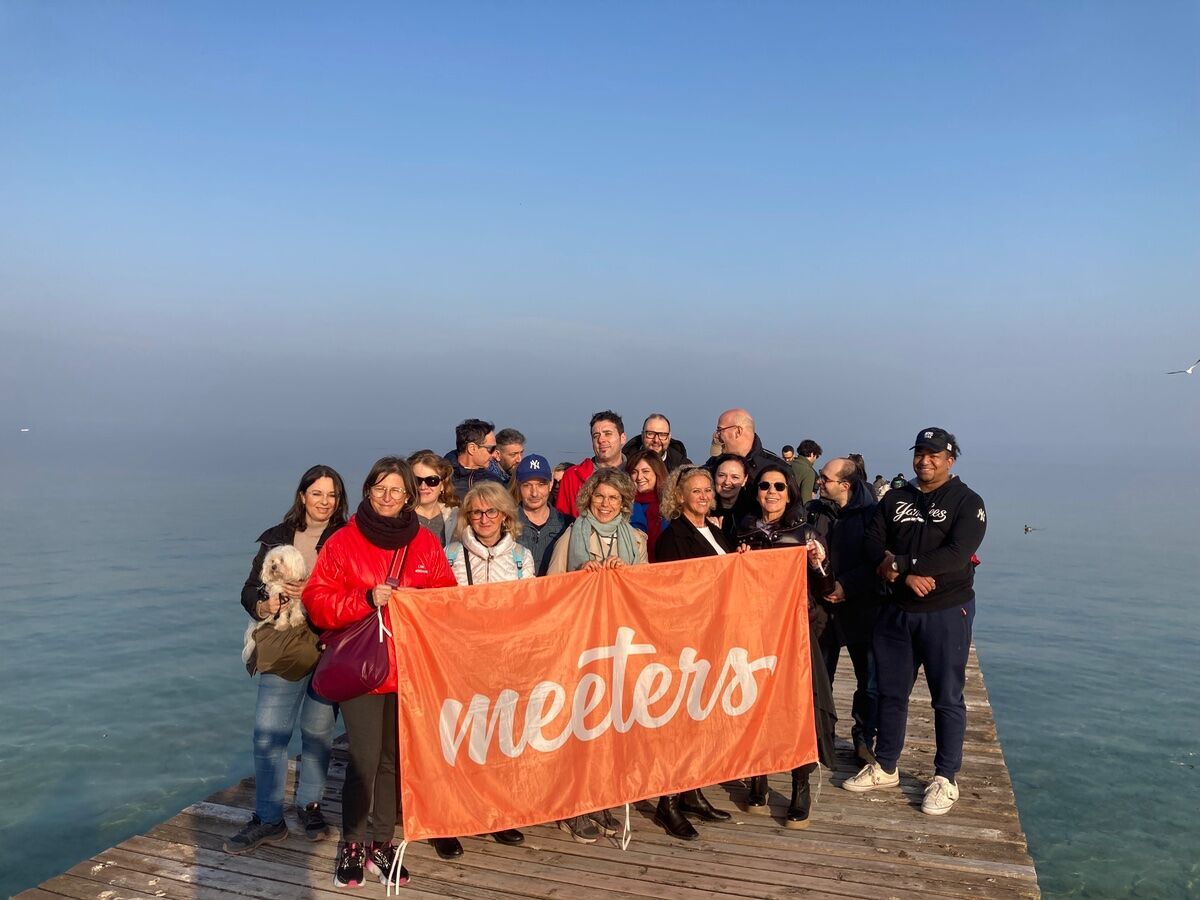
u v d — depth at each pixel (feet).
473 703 13.84
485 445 23.02
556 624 14.42
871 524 17.11
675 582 15.26
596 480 15.29
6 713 48.37
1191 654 66.23
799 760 15.72
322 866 14.24
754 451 19.79
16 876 28.71
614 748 14.83
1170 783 37.91
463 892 13.33
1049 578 108.99
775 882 13.65
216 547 121.80
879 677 17.24
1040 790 37.06
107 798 35.88
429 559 14.02
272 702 14.65
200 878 13.89
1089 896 27.32
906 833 15.47
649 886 13.52
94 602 81.46
